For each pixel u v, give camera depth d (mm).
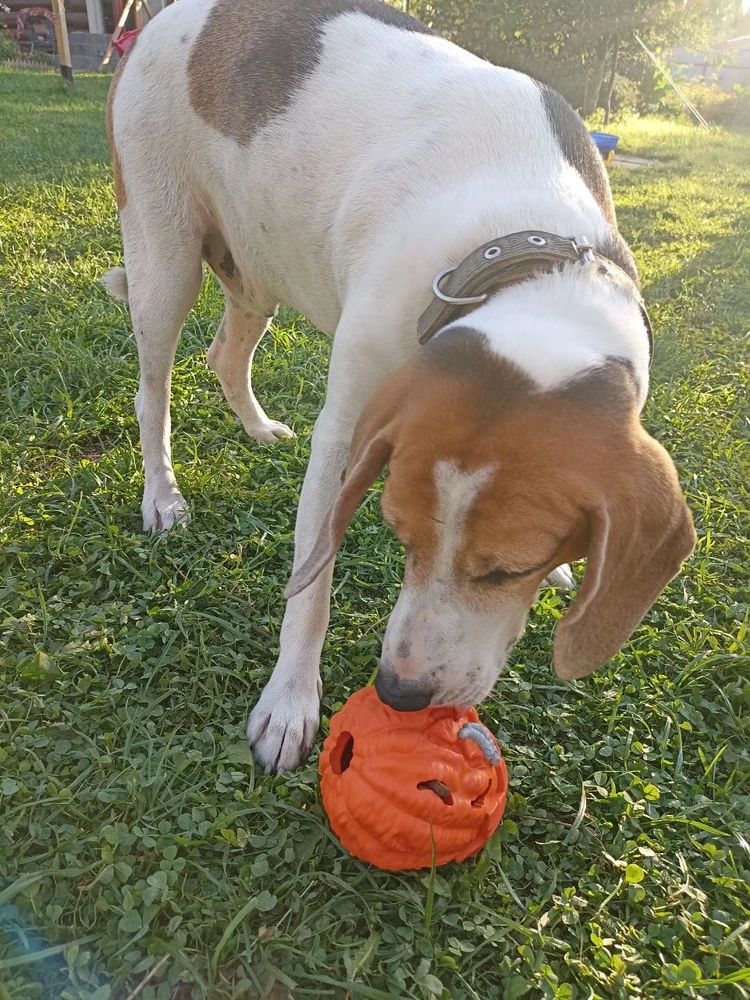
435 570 413
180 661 581
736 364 1119
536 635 641
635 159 3129
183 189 684
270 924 440
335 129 585
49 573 649
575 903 462
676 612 682
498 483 386
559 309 452
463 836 448
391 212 539
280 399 928
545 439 388
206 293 1100
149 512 713
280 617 634
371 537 722
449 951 432
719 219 1927
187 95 654
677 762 553
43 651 567
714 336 1202
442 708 447
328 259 602
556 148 547
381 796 433
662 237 1737
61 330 962
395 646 420
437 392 408
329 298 633
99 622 599
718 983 426
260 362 976
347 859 471
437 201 522
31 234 1275
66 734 523
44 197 1494
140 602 625
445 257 498
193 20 662
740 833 512
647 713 592
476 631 420
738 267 1520
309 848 473
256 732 538
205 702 563
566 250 481
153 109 669
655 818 515
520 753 545
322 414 559
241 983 406
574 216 514
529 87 575
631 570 398
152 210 689
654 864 487
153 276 701
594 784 531
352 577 686
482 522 391
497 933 438
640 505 388
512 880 475
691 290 1369
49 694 546
